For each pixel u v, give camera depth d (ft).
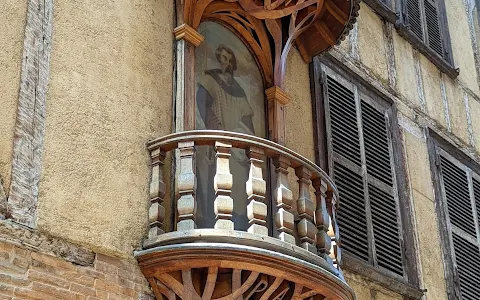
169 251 19.39
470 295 34.71
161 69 22.84
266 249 19.74
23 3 19.72
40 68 19.51
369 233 30.01
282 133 26.11
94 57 21.01
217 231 19.54
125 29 22.22
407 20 39.75
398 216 32.30
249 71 26.35
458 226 36.11
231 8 25.55
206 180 22.86
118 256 19.54
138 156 21.04
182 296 19.65
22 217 17.81
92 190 19.52
